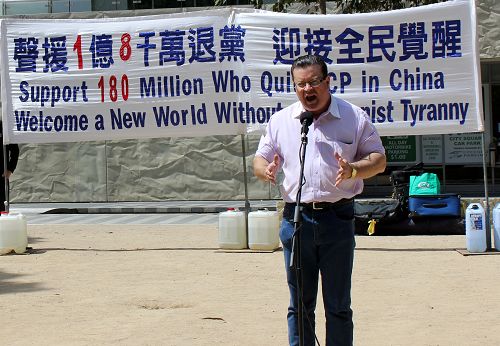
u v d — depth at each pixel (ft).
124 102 43.65
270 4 74.59
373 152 17.58
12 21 44.60
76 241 48.21
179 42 42.86
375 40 40.86
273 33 41.70
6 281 34.14
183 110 43.04
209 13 42.45
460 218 46.85
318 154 17.49
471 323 24.85
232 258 39.40
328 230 17.47
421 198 46.88
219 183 77.61
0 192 50.08
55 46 44.27
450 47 40.37
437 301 28.32
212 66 42.50
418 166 50.37
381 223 46.98
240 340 23.17
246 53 42.11
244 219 42.16
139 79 43.45
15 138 44.93
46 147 80.07
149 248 44.14
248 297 29.68
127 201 79.00
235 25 42.22
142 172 78.69
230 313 26.91
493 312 26.32
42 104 44.52
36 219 66.85
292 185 17.76
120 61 43.57
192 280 33.53
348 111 17.70
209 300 29.22
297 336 18.12
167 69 43.06
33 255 41.96
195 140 77.66
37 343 23.25
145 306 28.50
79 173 79.71
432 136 75.56
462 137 75.46
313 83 17.15
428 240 44.50
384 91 40.98
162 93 43.21
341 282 17.72
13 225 42.47
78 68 44.09
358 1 60.03
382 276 33.47
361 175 16.84
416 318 25.73
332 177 17.35
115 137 44.01
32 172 80.53
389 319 25.67
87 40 43.91
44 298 30.17
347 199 17.67
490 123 75.92
